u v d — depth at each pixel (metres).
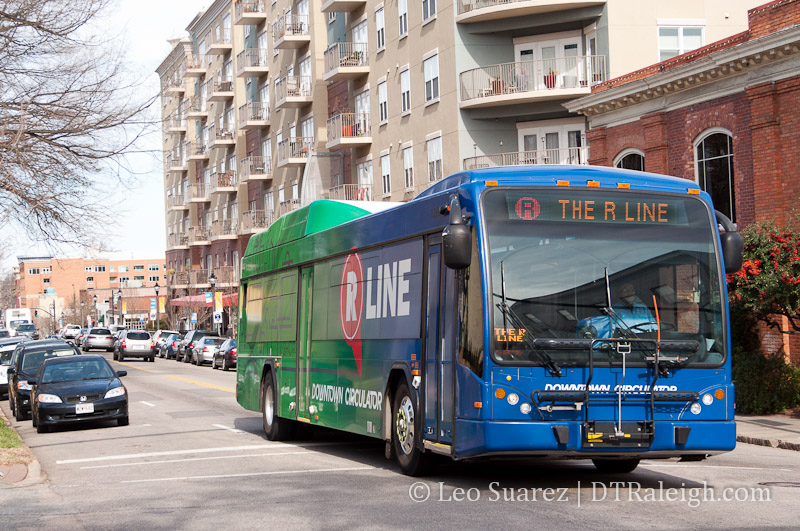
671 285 9.97
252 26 67.12
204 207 82.19
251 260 19.19
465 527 8.19
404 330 11.62
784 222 22.69
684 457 10.16
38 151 20.25
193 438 17.42
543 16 37.41
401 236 11.86
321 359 14.62
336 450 15.09
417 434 11.12
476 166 38.38
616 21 36.06
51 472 13.48
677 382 9.77
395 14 43.81
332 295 14.31
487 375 9.48
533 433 9.38
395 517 8.76
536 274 9.73
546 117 38.56
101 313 132.12
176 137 89.25
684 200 10.23
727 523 8.21
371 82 46.59
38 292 172.00
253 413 22.91
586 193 10.00
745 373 20.12
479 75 38.59
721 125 24.77
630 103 27.98
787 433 16.75
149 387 33.19
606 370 9.57
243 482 11.51
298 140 56.94
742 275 18.67
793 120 22.45
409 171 43.03
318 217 15.41
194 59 82.12
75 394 19.84
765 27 23.58
